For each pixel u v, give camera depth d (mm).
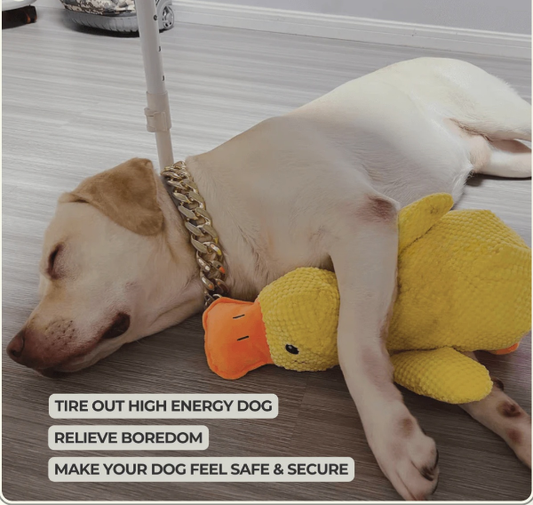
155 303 1072
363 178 1106
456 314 884
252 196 1051
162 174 1117
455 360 867
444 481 799
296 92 2344
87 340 997
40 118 2094
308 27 3209
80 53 2807
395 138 1301
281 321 908
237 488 815
